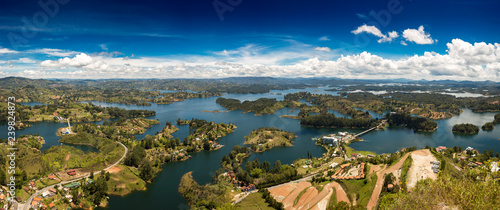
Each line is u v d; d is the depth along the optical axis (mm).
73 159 186875
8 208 129500
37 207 132750
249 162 196625
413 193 48906
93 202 146500
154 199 156000
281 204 142750
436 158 162625
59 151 193500
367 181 153500
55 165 177750
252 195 157750
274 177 175250
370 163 190875
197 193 156625
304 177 183875
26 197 141750
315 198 145750
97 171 181750
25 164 171250
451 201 42438
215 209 142000
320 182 168125
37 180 159125
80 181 162875
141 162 198250
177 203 151875
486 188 40219
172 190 167750
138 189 167000
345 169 183000
